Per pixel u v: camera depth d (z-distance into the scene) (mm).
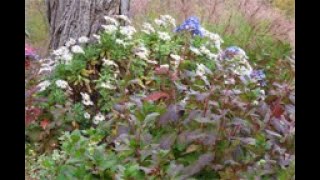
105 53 1811
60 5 2039
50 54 2039
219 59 1747
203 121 1105
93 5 1984
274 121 1171
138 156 1097
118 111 1322
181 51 1845
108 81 1730
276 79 1680
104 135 1339
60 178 1030
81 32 1997
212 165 1104
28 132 1560
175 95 1310
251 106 1224
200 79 1357
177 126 1148
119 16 1931
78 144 1097
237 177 1076
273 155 1099
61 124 1589
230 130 1148
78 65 1748
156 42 1882
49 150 1520
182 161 1129
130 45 1830
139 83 1630
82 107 1666
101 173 1022
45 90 1712
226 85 1358
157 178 1028
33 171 1271
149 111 1191
